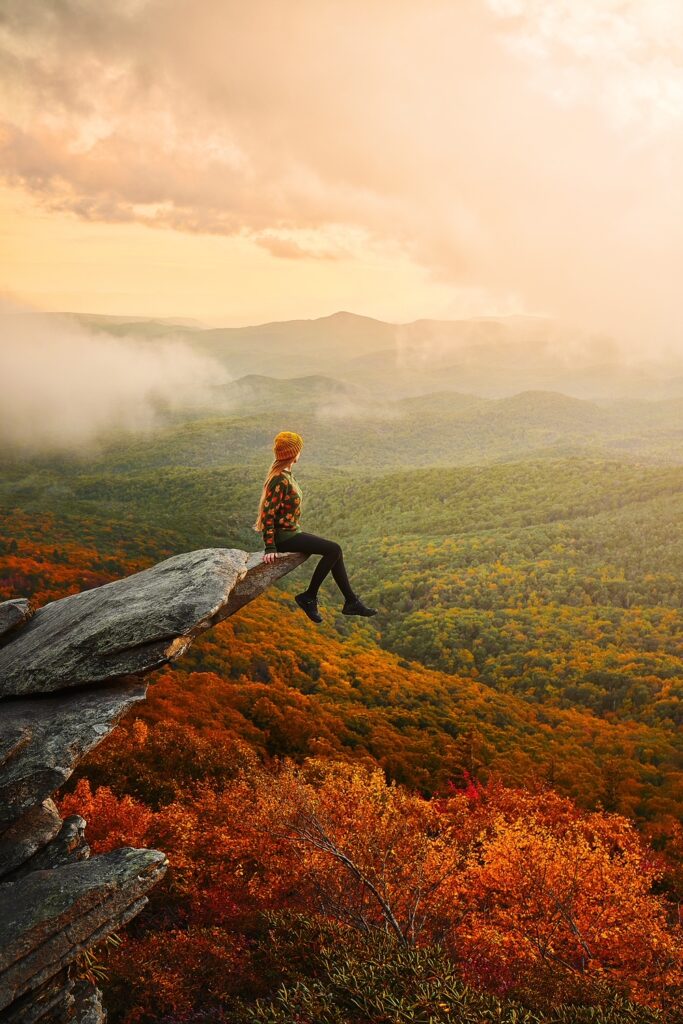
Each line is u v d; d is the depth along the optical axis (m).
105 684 4.35
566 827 17.27
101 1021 4.30
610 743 50.72
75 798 11.96
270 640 59.72
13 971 3.66
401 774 29.31
